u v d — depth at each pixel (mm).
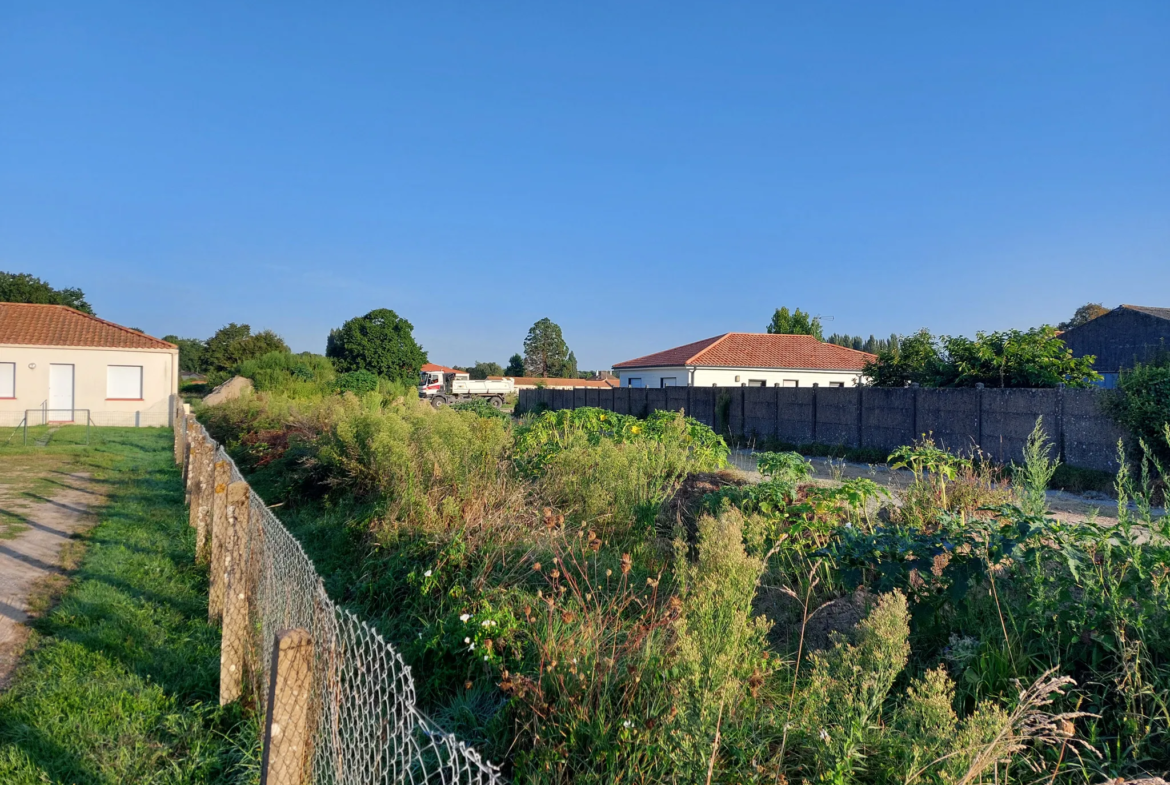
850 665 2551
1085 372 13594
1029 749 2729
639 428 9469
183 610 5113
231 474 5352
